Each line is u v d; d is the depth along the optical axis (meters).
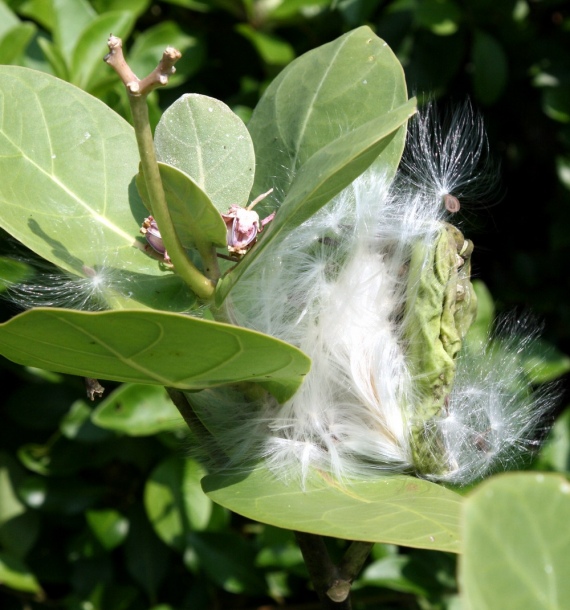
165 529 1.21
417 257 0.89
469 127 0.95
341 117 0.90
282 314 0.90
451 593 1.17
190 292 0.87
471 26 1.34
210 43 1.34
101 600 1.30
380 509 0.84
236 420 0.89
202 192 0.83
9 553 1.29
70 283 0.90
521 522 0.74
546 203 1.53
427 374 0.88
